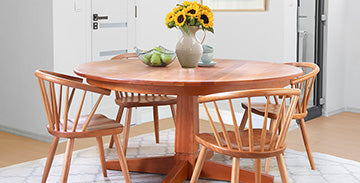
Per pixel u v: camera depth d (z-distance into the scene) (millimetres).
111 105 4773
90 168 3537
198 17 3033
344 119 5285
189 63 3143
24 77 4422
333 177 3355
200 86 2654
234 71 3031
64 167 2816
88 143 4250
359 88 5605
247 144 2615
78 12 4328
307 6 5355
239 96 2352
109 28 4645
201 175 3285
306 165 3629
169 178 3068
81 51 4402
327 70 5367
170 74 2885
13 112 4590
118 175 3391
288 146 4180
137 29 4949
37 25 4250
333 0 5336
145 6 5020
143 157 3594
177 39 5500
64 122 2807
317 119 5273
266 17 4750
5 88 4648
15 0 4418
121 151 2969
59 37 4184
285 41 4648
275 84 2850
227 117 5168
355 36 5559
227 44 5121
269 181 3100
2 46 4625
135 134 4605
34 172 3447
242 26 4961
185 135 3203
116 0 4676
